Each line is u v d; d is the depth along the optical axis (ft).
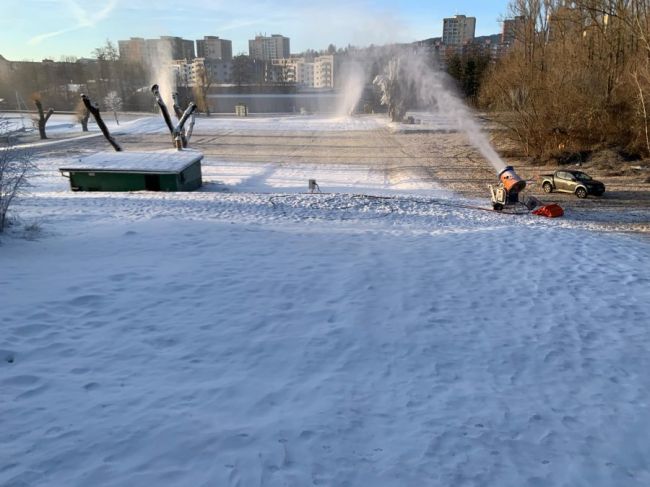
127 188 88.48
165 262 34.45
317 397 18.93
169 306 26.86
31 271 31.35
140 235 42.22
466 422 17.94
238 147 152.76
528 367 22.20
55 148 151.02
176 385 19.21
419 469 15.25
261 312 26.53
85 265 33.24
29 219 49.42
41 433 15.71
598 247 40.86
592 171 102.63
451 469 15.35
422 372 21.38
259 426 16.75
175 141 109.29
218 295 28.63
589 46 134.00
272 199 69.77
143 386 18.98
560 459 16.17
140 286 29.45
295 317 26.08
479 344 24.09
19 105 294.87
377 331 24.90
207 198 70.28
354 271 33.47
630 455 16.55
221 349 22.40
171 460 14.82
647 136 104.83
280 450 15.58
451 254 38.50
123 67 365.61
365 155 135.03
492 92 153.58
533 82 128.26
